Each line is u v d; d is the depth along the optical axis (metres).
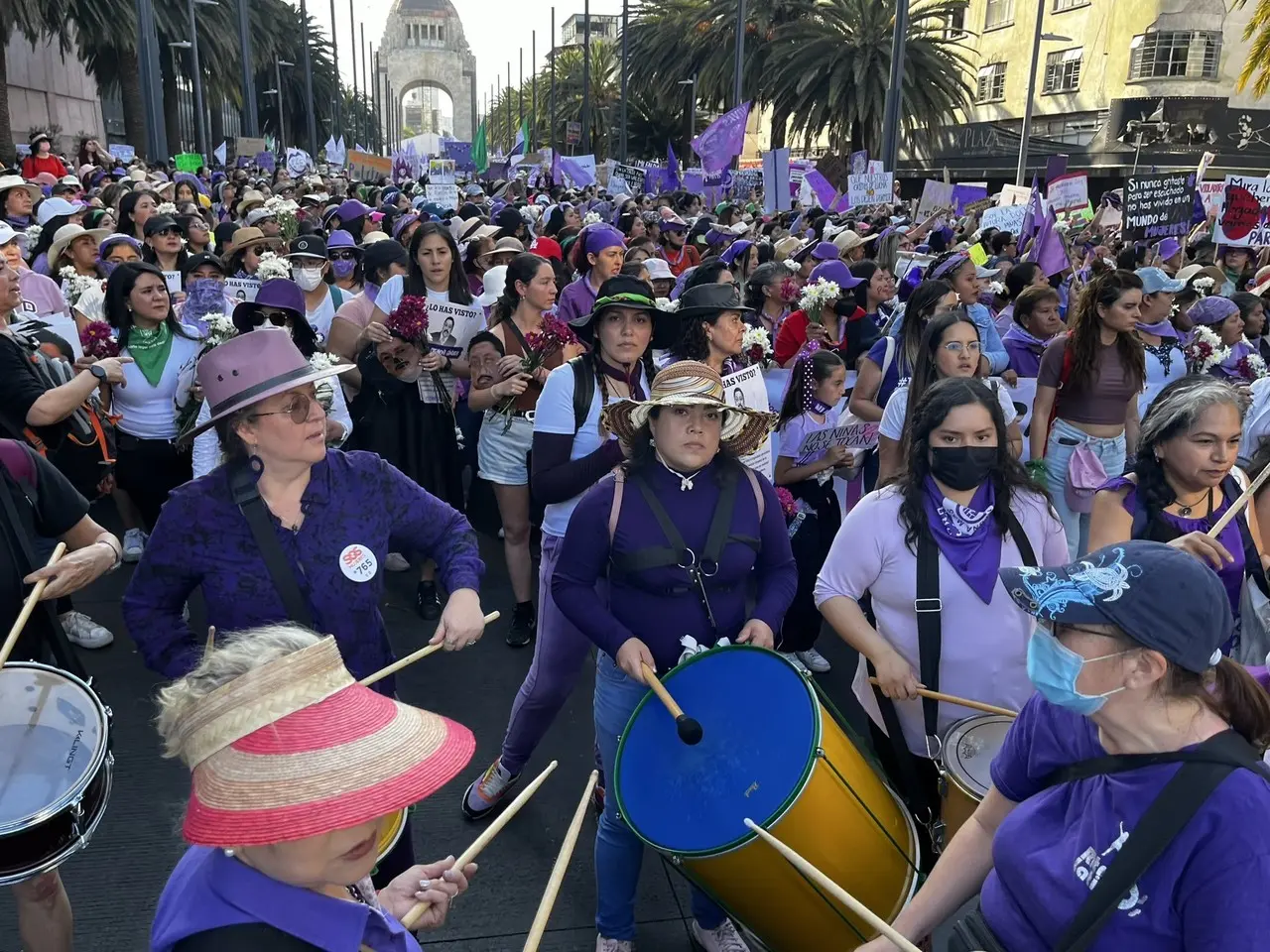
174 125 44.88
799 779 2.34
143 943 3.16
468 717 4.60
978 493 2.88
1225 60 36.41
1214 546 2.91
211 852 1.44
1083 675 1.66
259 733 1.35
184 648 2.52
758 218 19.17
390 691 2.70
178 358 5.36
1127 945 1.60
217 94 48.16
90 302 6.46
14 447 2.74
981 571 2.81
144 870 3.49
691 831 2.41
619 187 26.78
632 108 57.69
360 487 2.65
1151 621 1.58
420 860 3.63
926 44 34.47
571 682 3.67
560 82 66.31
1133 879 1.59
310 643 1.50
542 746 4.42
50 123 38.66
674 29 46.03
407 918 1.77
